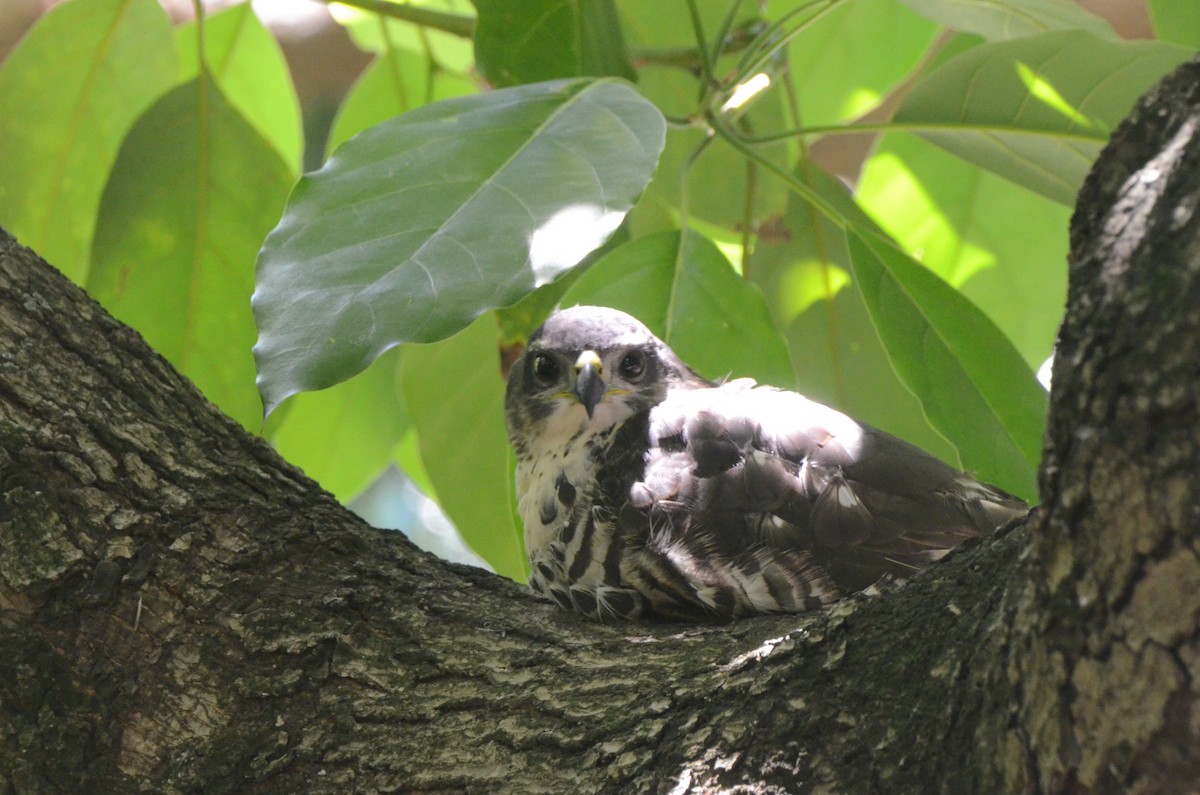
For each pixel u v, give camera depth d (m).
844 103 11.51
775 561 7.51
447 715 5.89
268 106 12.02
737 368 8.70
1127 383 3.80
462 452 10.45
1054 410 4.06
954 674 4.80
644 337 9.17
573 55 8.89
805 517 7.63
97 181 10.79
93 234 9.59
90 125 10.70
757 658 5.44
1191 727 3.85
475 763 5.62
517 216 6.08
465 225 6.04
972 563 5.18
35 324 6.53
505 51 8.84
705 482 7.72
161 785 5.89
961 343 8.05
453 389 10.39
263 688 6.05
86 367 6.59
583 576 7.80
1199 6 8.40
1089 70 8.05
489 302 5.72
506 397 9.47
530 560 8.39
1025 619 4.26
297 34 18.06
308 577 6.51
